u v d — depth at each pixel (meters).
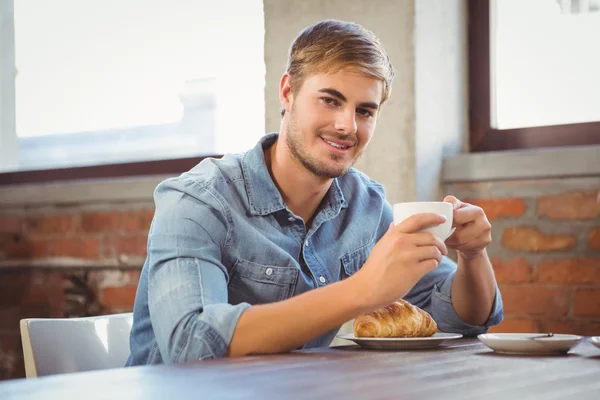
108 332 1.59
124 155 3.30
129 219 3.16
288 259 1.52
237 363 1.09
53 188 3.32
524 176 2.43
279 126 2.71
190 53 3.12
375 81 1.47
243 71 3.02
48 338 1.49
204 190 1.46
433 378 0.94
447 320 1.58
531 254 2.43
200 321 1.22
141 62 3.24
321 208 1.63
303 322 1.20
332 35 1.46
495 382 0.91
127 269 3.18
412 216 1.21
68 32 3.41
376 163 2.54
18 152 3.55
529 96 2.58
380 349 1.30
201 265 1.35
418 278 1.21
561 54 2.52
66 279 3.32
